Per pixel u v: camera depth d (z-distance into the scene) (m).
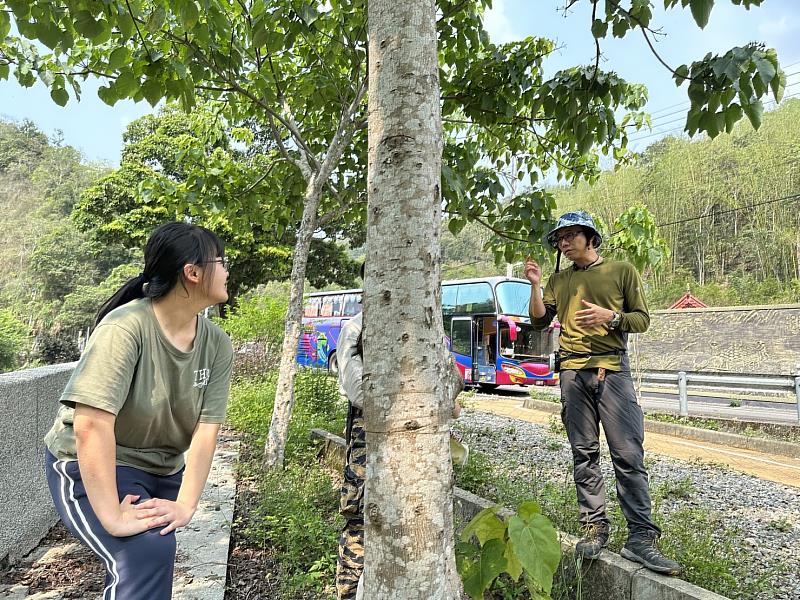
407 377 1.65
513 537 2.04
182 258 1.84
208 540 3.79
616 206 39.78
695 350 17.34
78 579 3.14
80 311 42.06
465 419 10.46
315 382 8.66
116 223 23.09
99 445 1.65
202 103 6.73
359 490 2.86
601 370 3.26
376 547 1.63
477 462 5.46
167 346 1.86
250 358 11.32
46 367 4.24
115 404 1.69
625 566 3.05
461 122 5.83
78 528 1.73
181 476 2.11
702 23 2.68
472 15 5.15
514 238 5.72
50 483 1.81
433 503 1.63
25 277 51.31
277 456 5.45
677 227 39.66
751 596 3.35
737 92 2.85
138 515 1.71
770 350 15.77
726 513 5.38
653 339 18.30
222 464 5.79
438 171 1.77
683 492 5.90
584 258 3.51
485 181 5.60
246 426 7.34
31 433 3.58
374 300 1.71
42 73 4.00
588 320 3.16
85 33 3.30
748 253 38.34
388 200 1.72
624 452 3.17
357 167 6.79
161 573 1.70
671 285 37.78
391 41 1.76
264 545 3.88
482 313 17.12
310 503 4.45
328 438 6.22
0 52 4.10
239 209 6.88
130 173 23.94
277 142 6.07
